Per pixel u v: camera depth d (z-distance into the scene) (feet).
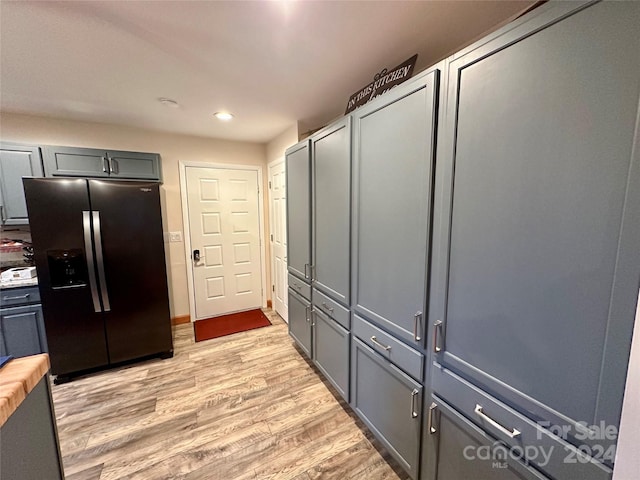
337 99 6.86
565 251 2.20
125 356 7.72
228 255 11.44
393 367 4.29
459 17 3.98
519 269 2.54
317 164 6.11
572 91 2.07
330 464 4.76
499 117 2.59
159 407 6.16
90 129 8.64
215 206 10.96
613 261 1.94
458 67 2.94
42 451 2.56
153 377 7.32
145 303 7.86
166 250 10.23
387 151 4.05
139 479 4.46
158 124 8.86
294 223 7.63
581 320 2.14
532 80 2.31
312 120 8.45
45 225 6.66
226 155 10.93
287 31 4.26
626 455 1.87
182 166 10.14
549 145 2.24
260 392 6.69
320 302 6.50
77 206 6.90
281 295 11.17
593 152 1.99
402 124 3.75
